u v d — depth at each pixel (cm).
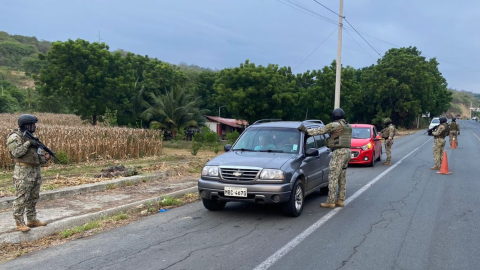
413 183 1130
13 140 584
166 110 3316
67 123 3409
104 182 984
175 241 594
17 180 595
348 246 567
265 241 591
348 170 1428
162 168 1337
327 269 481
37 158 603
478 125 7544
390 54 5694
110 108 3070
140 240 601
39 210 745
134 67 3988
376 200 894
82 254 539
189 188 991
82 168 1403
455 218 728
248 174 692
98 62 2964
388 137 1598
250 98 2639
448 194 964
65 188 898
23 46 10125
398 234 627
